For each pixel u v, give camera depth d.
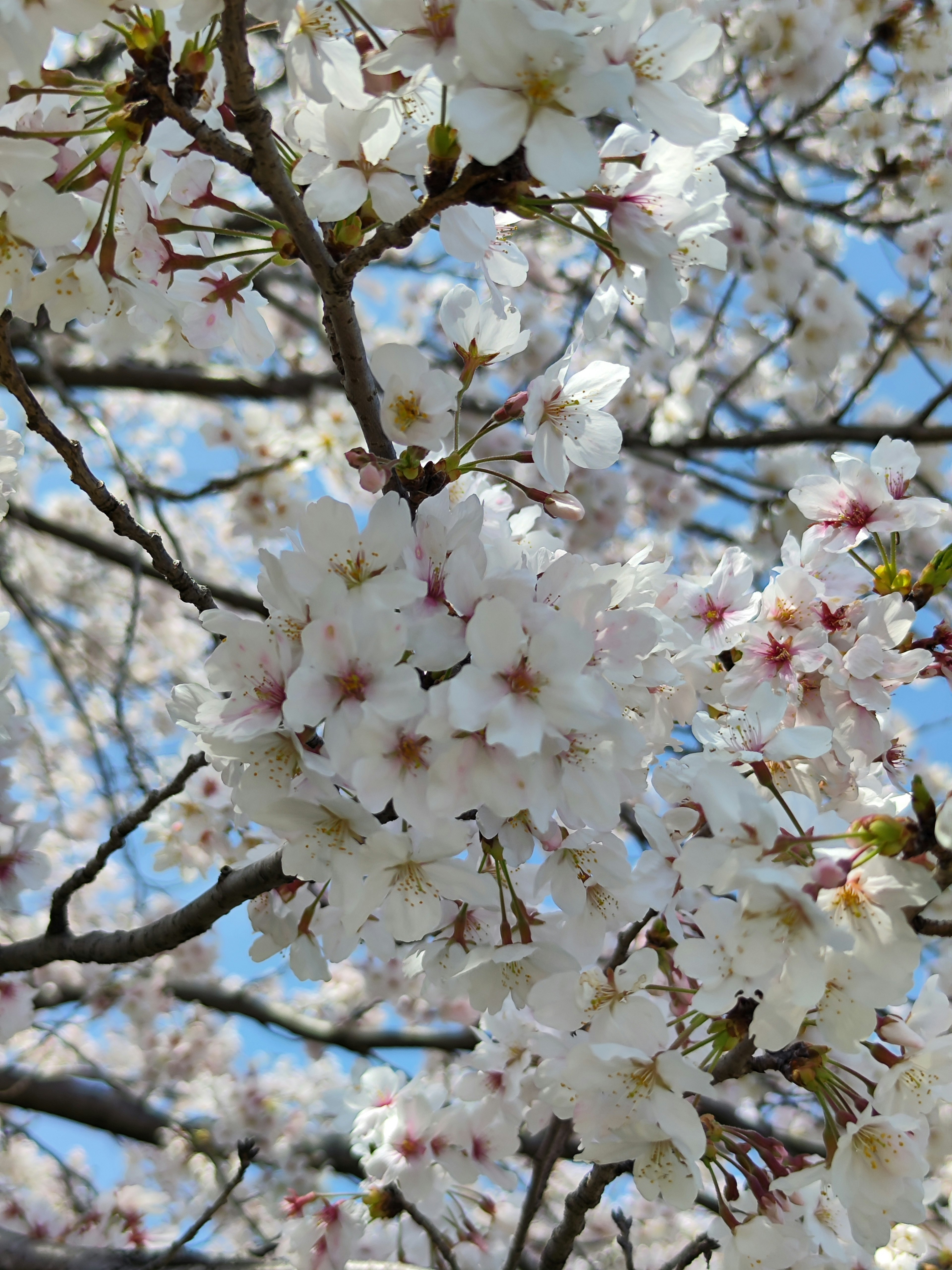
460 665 0.41
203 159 0.44
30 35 0.38
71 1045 1.01
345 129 0.40
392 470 0.43
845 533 0.51
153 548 0.44
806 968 0.38
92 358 1.20
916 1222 0.40
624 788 0.44
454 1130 0.53
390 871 0.40
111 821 1.31
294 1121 1.00
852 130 1.01
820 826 0.41
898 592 0.50
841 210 1.01
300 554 0.40
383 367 0.42
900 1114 0.41
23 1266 0.58
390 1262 0.57
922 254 1.01
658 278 0.40
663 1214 0.98
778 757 0.44
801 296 0.96
